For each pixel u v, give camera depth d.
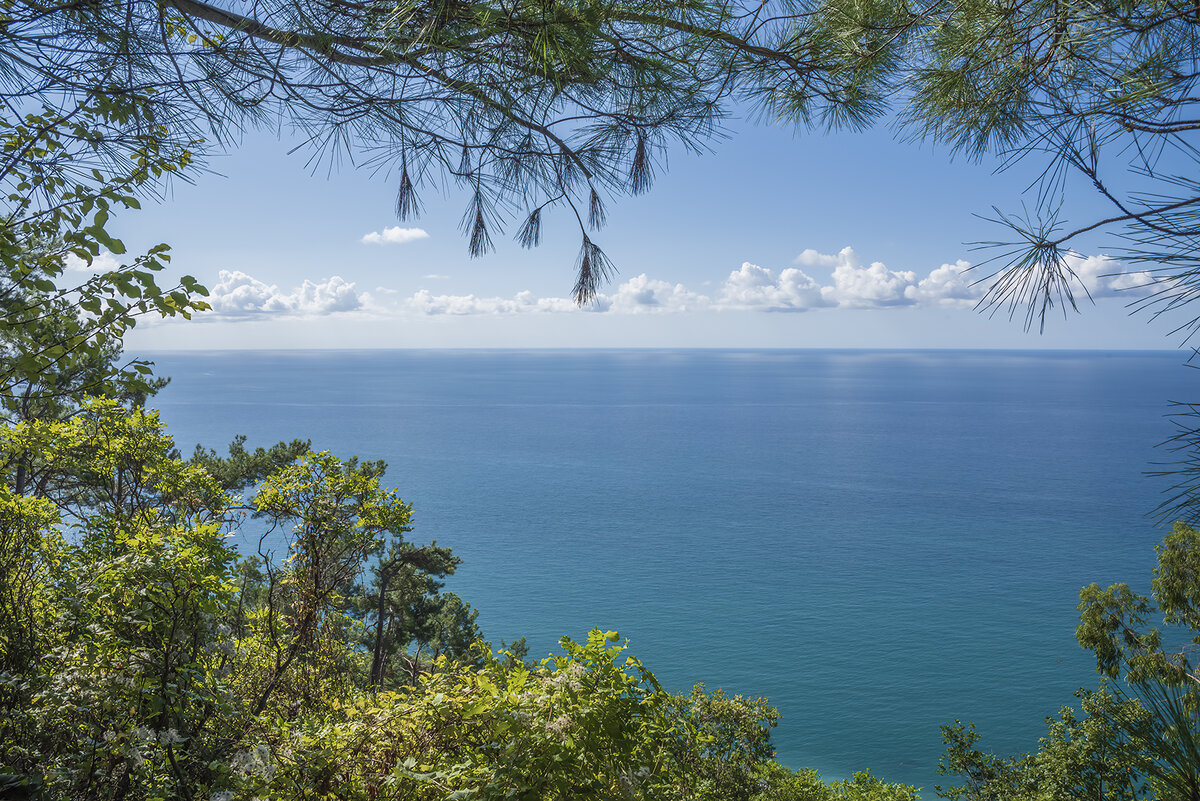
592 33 2.20
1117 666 12.79
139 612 3.94
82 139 2.90
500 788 2.91
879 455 168.12
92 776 3.47
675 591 71.94
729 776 13.94
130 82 2.64
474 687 3.56
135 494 6.03
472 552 86.00
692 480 137.88
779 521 104.19
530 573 77.56
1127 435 199.50
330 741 3.49
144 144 2.92
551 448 177.38
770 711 15.32
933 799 34.75
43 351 3.09
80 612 4.03
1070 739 13.84
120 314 3.22
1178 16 1.61
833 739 41.94
